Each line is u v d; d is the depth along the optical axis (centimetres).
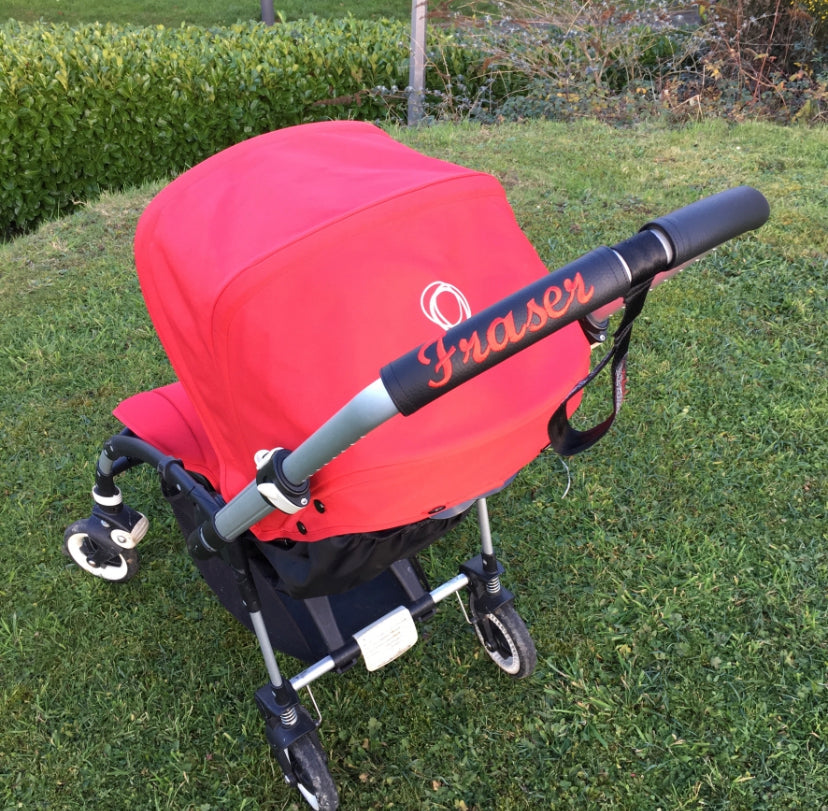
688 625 298
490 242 193
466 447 172
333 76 755
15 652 299
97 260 532
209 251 190
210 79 682
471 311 183
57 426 401
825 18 786
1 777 262
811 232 509
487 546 257
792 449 366
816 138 670
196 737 275
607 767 259
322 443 147
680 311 449
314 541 191
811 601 303
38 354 443
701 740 263
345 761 267
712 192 576
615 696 279
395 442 169
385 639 243
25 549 338
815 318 439
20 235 683
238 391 182
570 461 368
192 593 321
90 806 256
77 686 288
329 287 174
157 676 292
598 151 659
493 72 799
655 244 139
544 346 192
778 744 259
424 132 709
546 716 275
